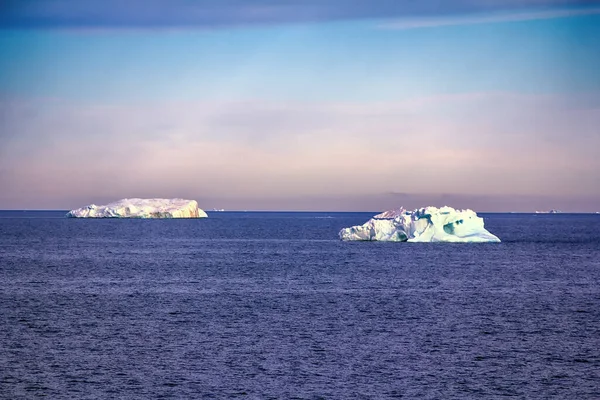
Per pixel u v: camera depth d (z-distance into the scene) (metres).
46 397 161.38
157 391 166.12
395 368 185.88
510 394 166.75
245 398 161.75
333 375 179.38
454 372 183.00
